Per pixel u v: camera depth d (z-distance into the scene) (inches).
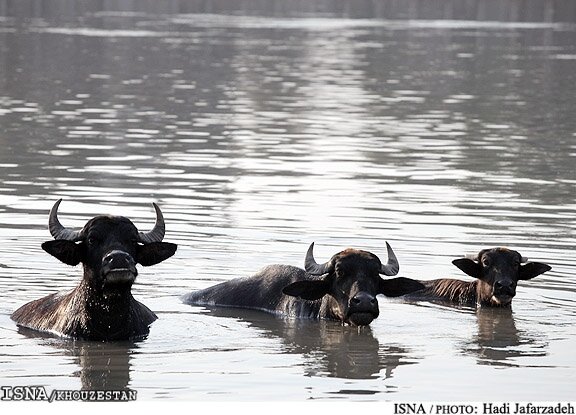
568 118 5905.5
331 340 2253.9
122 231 2213.3
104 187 3730.3
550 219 3358.8
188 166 4190.5
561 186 3927.2
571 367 2063.2
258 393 1892.2
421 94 6934.1
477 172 4195.4
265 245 2942.9
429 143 4928.6
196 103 6220.5
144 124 5334.6
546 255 2906.0
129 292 2237.9
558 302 2549.2
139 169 4101.9
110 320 2214.6
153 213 3324.3
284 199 3582.7
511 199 3666.3
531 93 7126.0
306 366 2060.8
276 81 7524.6
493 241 3046.3
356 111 6033.5
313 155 4525.1
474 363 2086.6
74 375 1982.0
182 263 2765.7
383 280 2411.4
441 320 2433.6
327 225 3196.4
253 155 4495.6
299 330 2337.6
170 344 2197.3
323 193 3700.8
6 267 2694.4
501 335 2297.0
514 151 4731.8
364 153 4608.8
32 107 5871.1
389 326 2378.2
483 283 2573.8
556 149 4813.0
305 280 2422.5
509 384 1958.7
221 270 2711.6
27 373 1989.4
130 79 7450.8
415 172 4165.8
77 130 5078.7
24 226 3115.2
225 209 3400.6
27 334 2260.1
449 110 6166.3
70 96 6402.6
